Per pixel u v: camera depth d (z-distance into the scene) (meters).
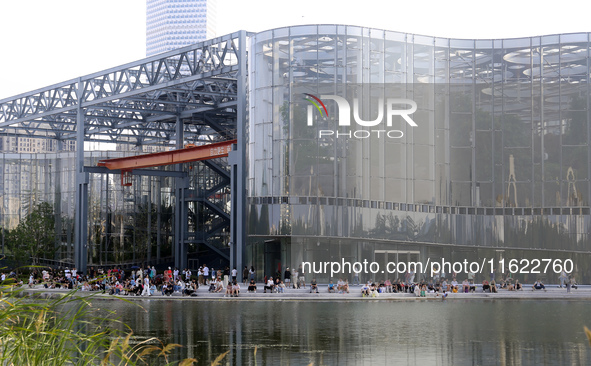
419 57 66.19
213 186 89.12
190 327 33.66
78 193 79.25
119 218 86.31
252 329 32.88
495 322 36.44
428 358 24.27
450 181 67.44
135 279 61.31
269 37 63.66
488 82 67.75
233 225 67.06
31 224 82.56
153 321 36.44
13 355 6.41
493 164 67.75
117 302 50.41
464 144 67.62
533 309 44.97
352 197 62.72
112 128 94.94
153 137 105.31
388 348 26.75
